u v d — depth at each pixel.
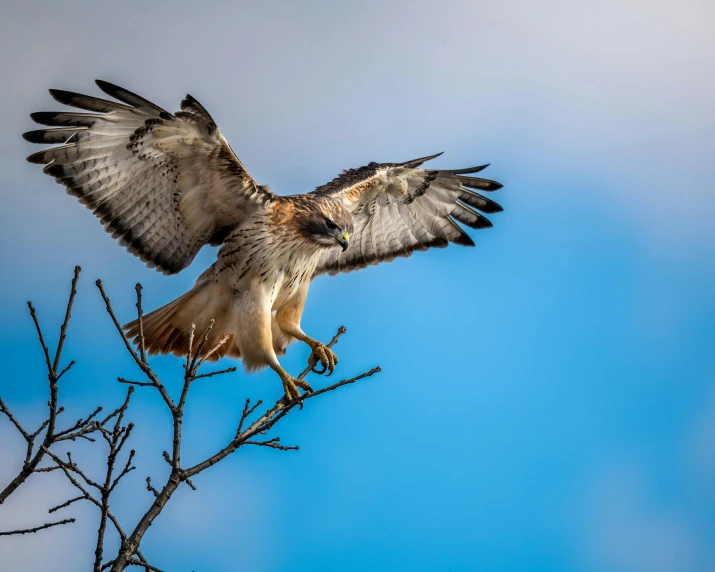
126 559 7.32
